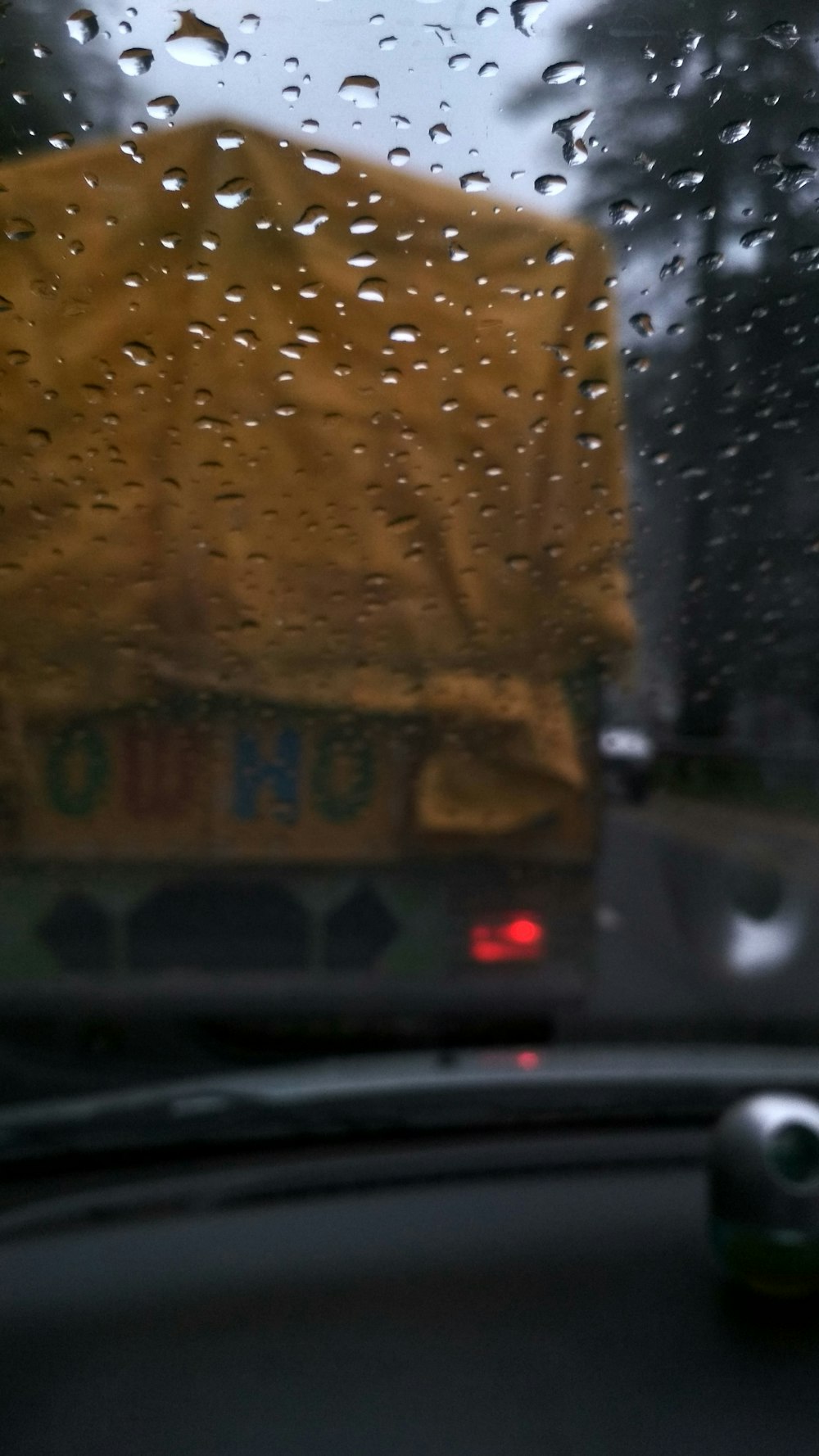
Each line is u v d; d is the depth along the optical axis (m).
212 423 4.11
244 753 4.70
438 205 3.92
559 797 4.80
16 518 4.16
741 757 6.28
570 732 4.71
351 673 4.56
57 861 4.62
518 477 4.33
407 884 4.77
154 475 4.20
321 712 4.68
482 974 4.75
